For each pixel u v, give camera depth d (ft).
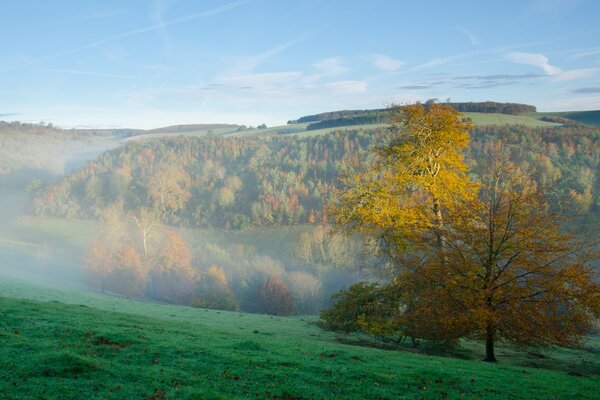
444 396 57.47
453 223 106.73
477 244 100.58
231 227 533.96
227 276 362.94
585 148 435.53
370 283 145.18
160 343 69.46
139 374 53.88
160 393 48.60
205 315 156.35
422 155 125.08
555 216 104.88
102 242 362.12
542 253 96.63
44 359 53.83
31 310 86.43
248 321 149.59
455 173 124.77
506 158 121.70
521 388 64.23
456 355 108.99
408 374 65.26
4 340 62.18
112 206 536.42
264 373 59.52
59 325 74.18
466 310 96.53
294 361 66.74
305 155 650.43
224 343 76.33
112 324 83.05
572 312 93.15
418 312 102.27
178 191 592.19
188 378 54.44
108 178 646.74
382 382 60.90
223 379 55.98
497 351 117.70
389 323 113.19
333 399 52.75
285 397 52.24
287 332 128.67
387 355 82.43
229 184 600.80
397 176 125.90
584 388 69.10
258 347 74.49
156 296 315.99
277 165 645.92
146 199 587.27
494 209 101.60
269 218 522.88
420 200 128.98
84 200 633.20
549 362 104.22
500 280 98.17
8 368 51.34
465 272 101.40
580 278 91.40
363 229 129.59
